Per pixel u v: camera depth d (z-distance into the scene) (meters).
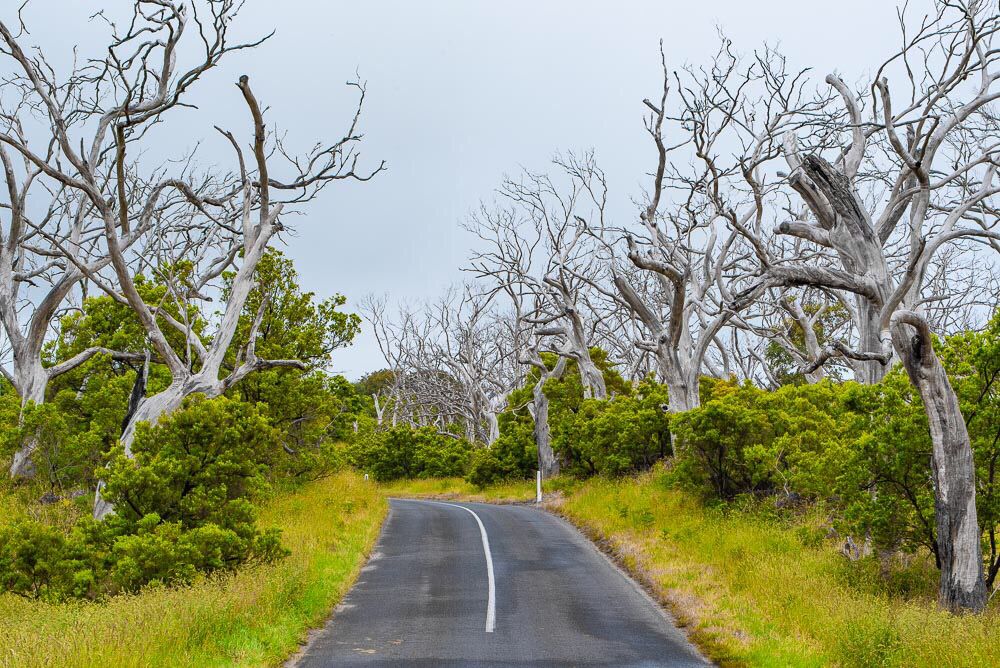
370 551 20.95
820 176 17.92
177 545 14.01
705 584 15.45
